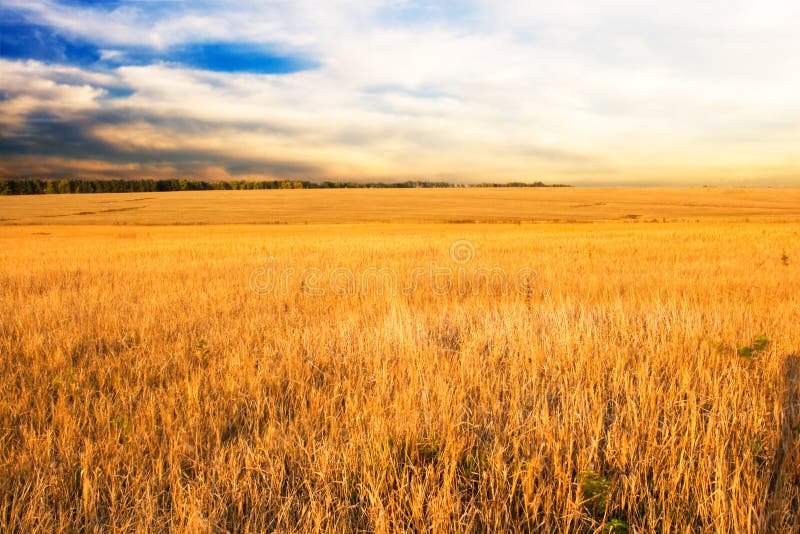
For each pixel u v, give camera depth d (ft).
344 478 9.19
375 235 103.71
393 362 15.57
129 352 17.43
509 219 182.29
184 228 149.79
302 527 8.17
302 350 17.48
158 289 34.22
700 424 10.92
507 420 11.50
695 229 108.27
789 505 8.50
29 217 196.75
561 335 17.46
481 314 23.20
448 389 12.96
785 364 13.94
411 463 9.36
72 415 12.07
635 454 9.89
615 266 43.80
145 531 7.98
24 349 17.63
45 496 8.91
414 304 28.63
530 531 8.14
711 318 20.40
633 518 8.54
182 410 12.46
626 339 17.43
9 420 12.21
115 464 9.84
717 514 8.04
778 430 10.25
